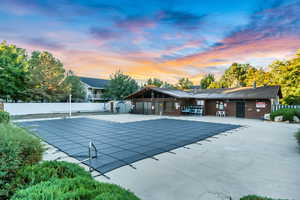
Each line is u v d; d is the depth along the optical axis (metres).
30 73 17.94
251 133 8.82
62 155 5.11
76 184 1.93
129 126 11.04
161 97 20.36
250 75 35.53
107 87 30.22
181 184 3.29
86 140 7.09
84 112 23.38
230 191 3.02
